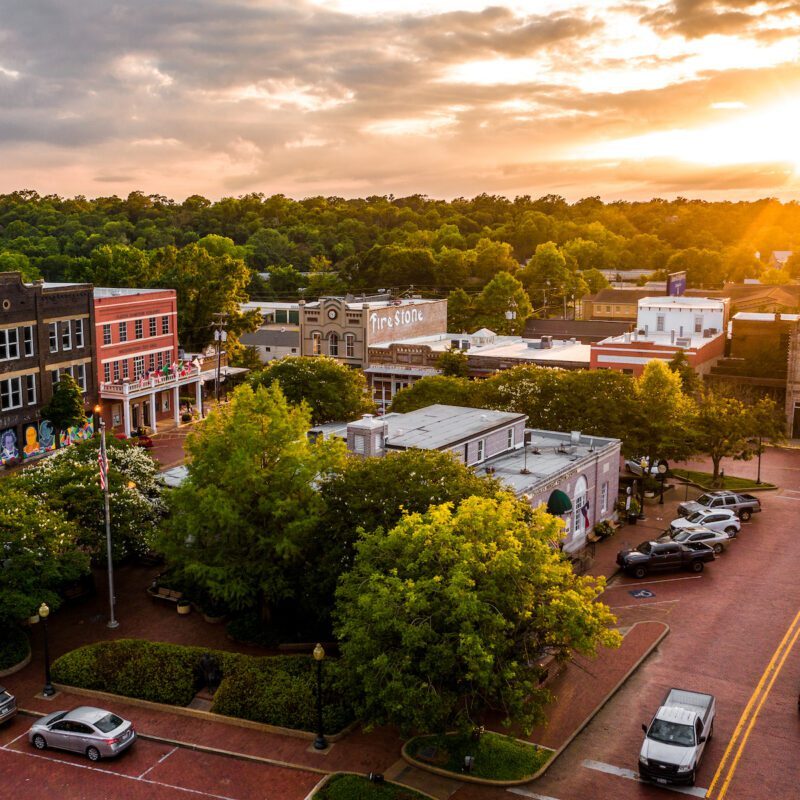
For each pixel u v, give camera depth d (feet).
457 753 107.55
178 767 108.06
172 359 333.42
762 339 344.28
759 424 244.01
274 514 132.36
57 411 258.78
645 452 226.58
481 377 343.87
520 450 196.03
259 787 103.55
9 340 249.55
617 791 100.78
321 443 143.13
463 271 576.61
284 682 121.08
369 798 97.91
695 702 110.83
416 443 169.99
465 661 98.22
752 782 102.17
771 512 214.90
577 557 172.65
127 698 124.06
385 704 98.53
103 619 151.12
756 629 145.28
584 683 126.11
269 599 140.97
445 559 104.83
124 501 157.07
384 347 358.43
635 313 526.57
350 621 106.63
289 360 255.50
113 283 422.00
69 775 106.11
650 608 154.10
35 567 133.69
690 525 187.62
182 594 155.74
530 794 100.48
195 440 144.15
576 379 225.56
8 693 120.26
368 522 130.11
